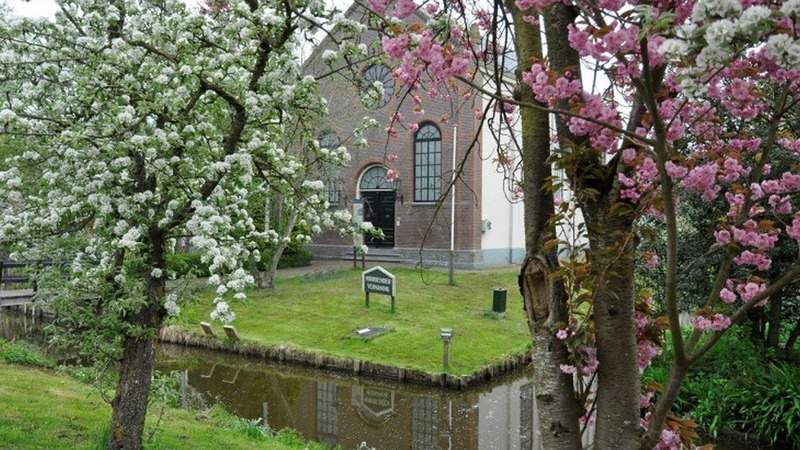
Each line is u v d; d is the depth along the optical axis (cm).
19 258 464
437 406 939
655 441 174
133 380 459
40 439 481
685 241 730
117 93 434
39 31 429
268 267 1566
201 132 425
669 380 172
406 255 2019
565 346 190
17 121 386
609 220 184
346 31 388
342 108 1411
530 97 202
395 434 830
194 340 1207
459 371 995
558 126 196
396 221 2041
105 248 454
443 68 193
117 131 396
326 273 1750
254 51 424
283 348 1120
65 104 436
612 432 178
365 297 1448
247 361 1148
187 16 431
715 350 849
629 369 179
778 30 132
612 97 229
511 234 2081
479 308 1394
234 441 604
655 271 741
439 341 1134
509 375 1062
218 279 406
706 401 775
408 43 202
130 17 459
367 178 2117
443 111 1906
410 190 2008
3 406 570
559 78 180
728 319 173
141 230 414
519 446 789
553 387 189
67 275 461
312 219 497
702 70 134
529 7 183
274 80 430
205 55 439
